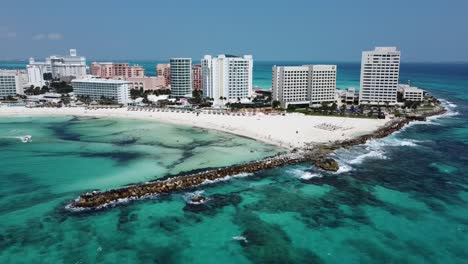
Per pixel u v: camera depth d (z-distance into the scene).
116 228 79.06
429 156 132.12
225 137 162.75
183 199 93.81
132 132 176.75
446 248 72.44
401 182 106.25
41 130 182.38
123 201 91.75
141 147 145.38
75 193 96.81
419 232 78.44
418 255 70.12
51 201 91.88
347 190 100.56
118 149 142.38
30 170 116.06
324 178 109.44
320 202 92.94
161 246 72.62
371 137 158.50
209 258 69.00
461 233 77.88
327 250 71.94
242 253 70.75
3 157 131.00
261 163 118.31
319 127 176.88
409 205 91.25
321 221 83.19
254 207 89.94
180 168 117.31
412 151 139.00
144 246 72.56
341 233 78.12
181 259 68.56
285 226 80.81
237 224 81.44
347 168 118.19
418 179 108.62
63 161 126.12
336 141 150.75
